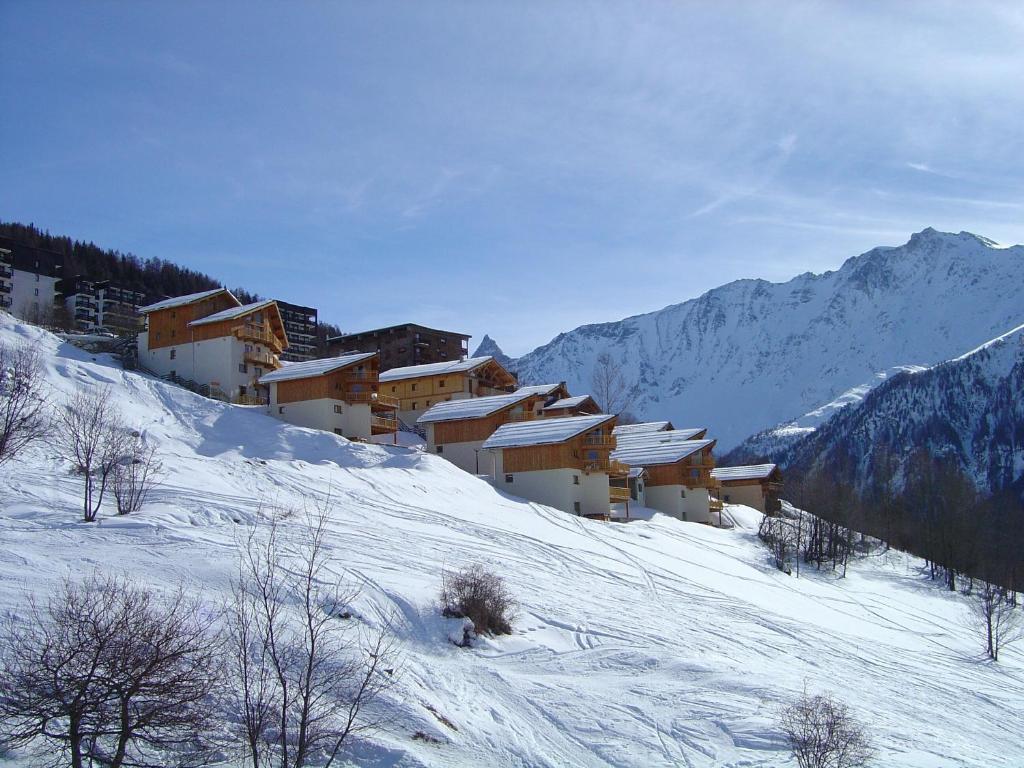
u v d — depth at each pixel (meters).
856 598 52.69
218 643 18.25
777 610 40.41
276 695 17.11
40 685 12.93
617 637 28.05
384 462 56.47
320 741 16.39
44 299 140.38
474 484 55.03
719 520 77.88
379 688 18.14
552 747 19.44
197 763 14.53
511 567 35.09
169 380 71.81
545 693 22.47
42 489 32.91
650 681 24.17
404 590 27.14
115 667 13.34
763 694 23.81
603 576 37.84
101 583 21.31
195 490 37.22
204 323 72.12
